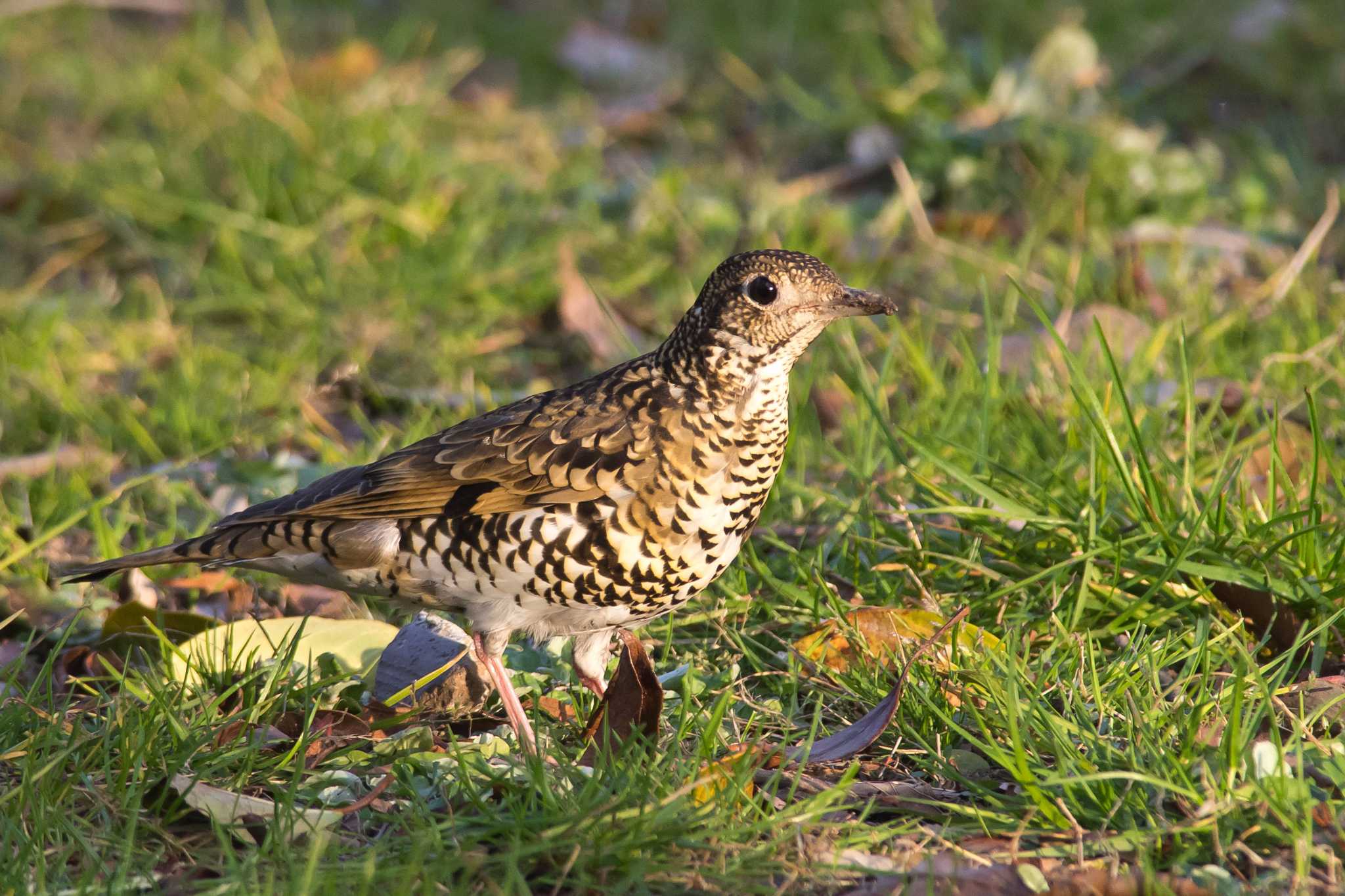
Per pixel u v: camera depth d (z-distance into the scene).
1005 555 9.91
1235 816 7.15
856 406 12.14
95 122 20.08
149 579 10.66
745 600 9.74
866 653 8.96
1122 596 9.37
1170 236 15.45
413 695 8.95
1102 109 17.95
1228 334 13.19
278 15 24.55
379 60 22.00
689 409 8.45
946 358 12.92
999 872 6.93
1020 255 14.87
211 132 17.95
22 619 10.38
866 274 15.09
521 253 15.63
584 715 8.90
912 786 7.89
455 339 14.48
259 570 9.04
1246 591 9.09
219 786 7.82
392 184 16.53
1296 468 10.84
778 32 22.05
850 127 18.27
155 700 8.16
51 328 14.05
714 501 8.45
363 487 8.64
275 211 16.12
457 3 25.06
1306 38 20.19
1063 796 7.48
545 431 8.50
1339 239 15.48
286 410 13.31
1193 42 20.27
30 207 16.94
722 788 7.56
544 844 7.01
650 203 16.47
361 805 7.58
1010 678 7.93
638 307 15.12
